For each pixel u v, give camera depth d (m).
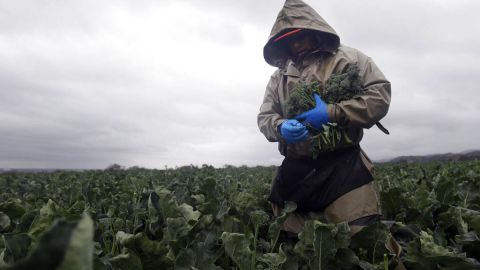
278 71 3.91
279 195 3.52
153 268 1.83
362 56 3.40
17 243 1.64
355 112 3.05
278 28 3.59
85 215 0.45
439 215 3.34
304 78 3.48
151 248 1.78
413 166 9.66
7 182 7.39
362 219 2.99
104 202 3.78
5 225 2.66
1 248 2.01
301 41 3.54
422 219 3.54
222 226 2.80
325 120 3.12
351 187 3.11
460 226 3.00
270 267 2.14
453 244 2.98
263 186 5.02
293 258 2.23
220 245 2.53
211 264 2.05
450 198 3.94
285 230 3.42
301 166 3.31
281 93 3.61
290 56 3.88
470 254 2.82
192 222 2.68
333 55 3.44
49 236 0.41
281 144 3.55
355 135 3.26
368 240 2.51
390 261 2.45
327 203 3.15
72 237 0.42
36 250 0.40
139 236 1.75
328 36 3.48
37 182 7.47
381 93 3.14
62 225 0.42
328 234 2.22
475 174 6.05
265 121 3.66
